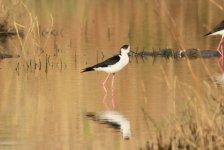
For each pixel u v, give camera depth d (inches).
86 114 543.5
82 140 469.7
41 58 806.5
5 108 565.3
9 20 1003.3
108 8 1267.2
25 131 494.6
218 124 429.1
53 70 737.0
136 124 509.4
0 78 690.8
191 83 642.2
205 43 907.4
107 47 884.0
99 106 569.6
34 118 531.8
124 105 570.6
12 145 456.8
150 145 449.1
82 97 604.7
